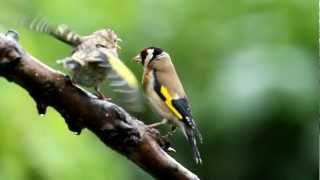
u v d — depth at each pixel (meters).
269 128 3.89
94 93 2.91
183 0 4.07
